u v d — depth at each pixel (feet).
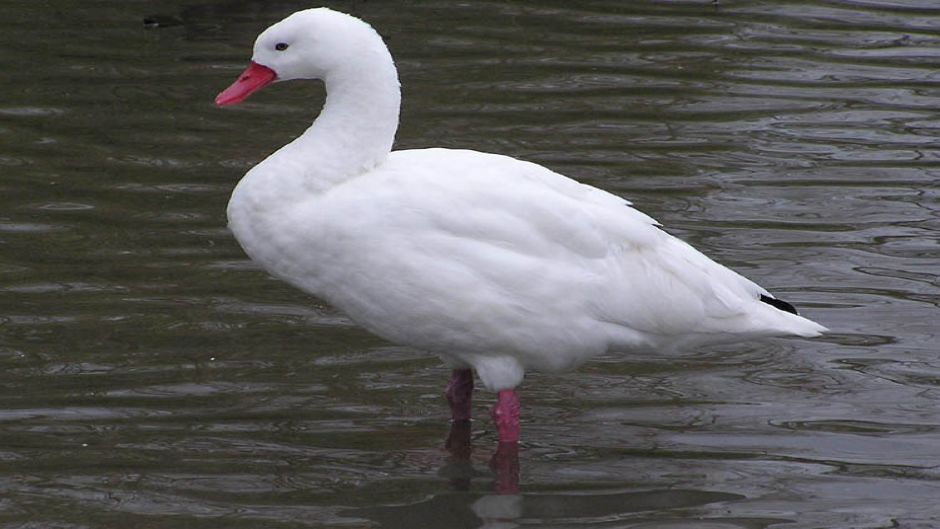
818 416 37.99
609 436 37.09
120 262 45.68
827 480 34.60
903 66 65.41
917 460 35.53
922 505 33.30
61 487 33.45
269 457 35.35
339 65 35.29
